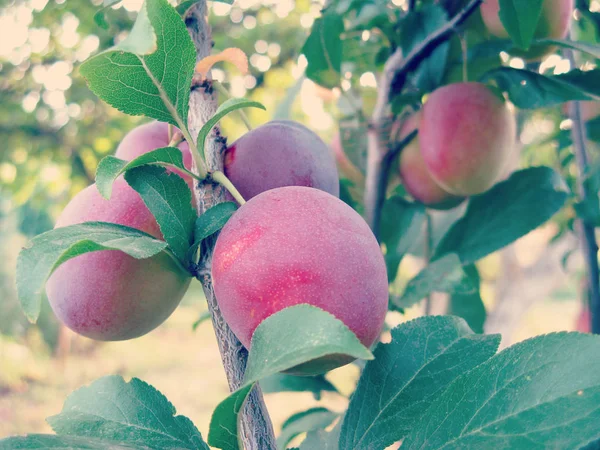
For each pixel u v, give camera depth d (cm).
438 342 17
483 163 25
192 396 135
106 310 17
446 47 27
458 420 13
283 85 82
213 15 77
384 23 29
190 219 15
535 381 12
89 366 167
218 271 14
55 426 15
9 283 177
